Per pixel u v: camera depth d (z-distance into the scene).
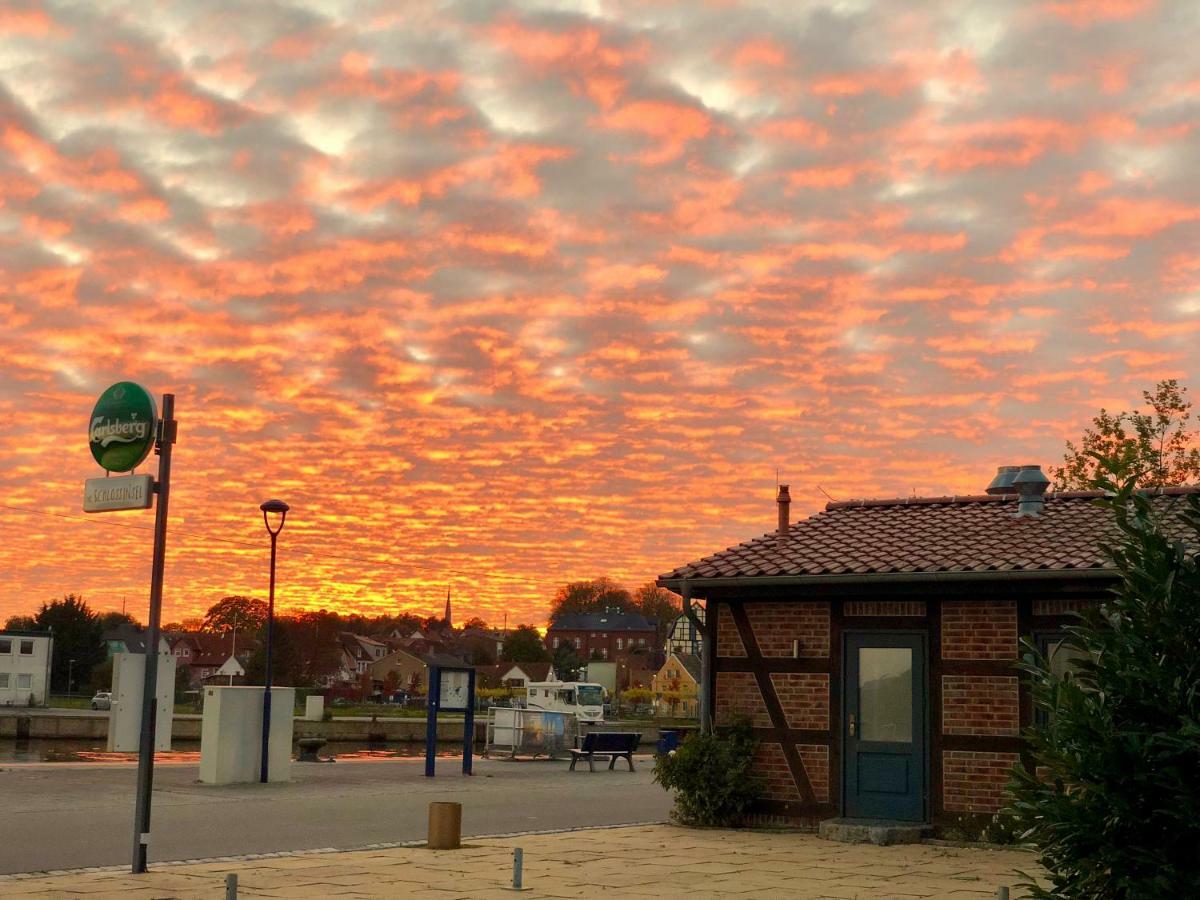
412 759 34.03
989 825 16.02
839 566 17.19
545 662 135.12
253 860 13.46
